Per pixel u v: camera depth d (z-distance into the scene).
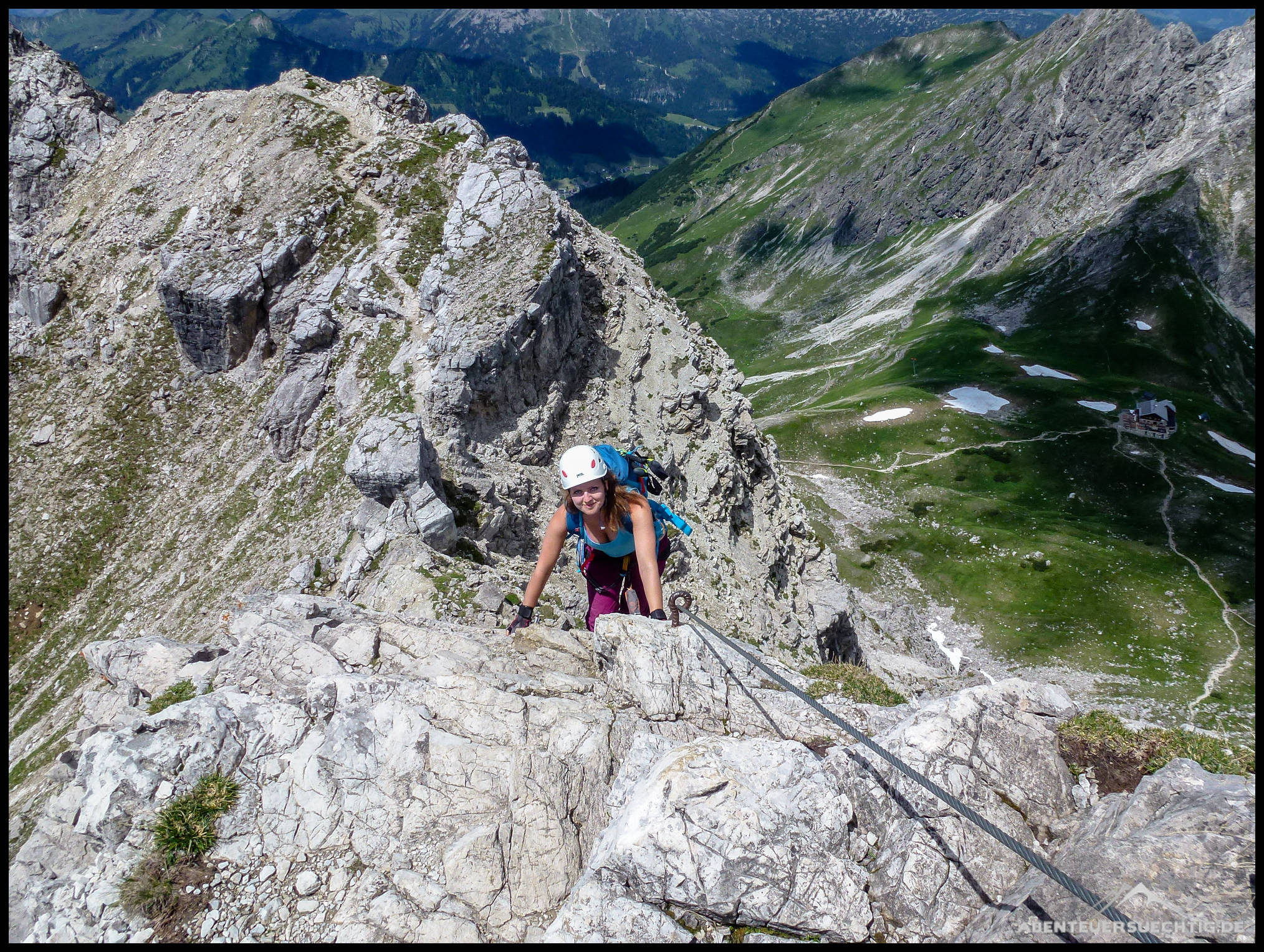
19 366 78.31
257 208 71.69
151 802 7.78
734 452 58.69
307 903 7.08
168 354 73.75
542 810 7.75
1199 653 115.50
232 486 63.06
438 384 45.88
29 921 6.93
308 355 61.56
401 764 8.16
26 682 57.25
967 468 175.25
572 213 66.19
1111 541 146.75
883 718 9.23
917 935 6.29
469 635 11.52
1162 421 183.62
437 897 7.05
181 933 6.84
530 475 45.56
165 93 97.00
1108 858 6.16
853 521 159.00
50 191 94.75
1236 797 6.37
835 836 6.95
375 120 77.88
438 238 65.06
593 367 55.38
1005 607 131.12
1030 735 8.04
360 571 29.44
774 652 44.72
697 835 6.76
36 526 64.31
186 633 50.59
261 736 8.45
